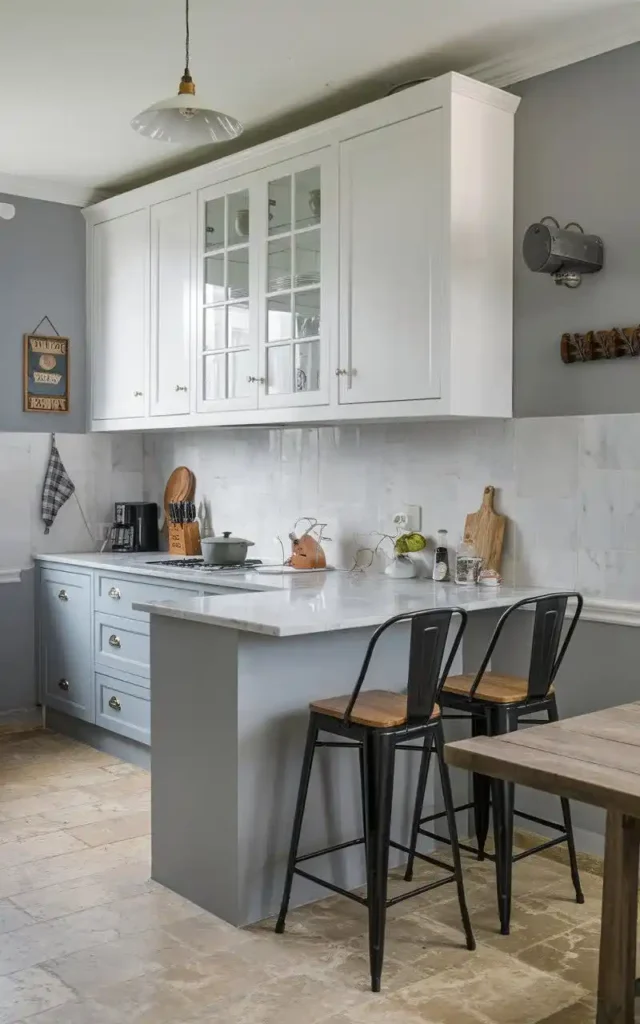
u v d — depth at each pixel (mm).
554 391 3314
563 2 2945
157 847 3014
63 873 3080
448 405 3188
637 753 2018
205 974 2461
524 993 2381
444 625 2529
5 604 4812
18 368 4812
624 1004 2012
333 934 2686
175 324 4379
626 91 3094
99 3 2947
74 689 4617
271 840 2795
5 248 4746
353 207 3484
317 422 3865
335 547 4164
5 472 4789
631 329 3062
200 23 3084
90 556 4738
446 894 2945
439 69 3451
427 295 3246
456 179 3180
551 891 2977
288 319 3781
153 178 4750
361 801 3037
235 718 2713
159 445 5215
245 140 4188
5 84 3582
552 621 2822
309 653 2881
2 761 4297
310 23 3088
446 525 3686
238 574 3949
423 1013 2289
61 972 2465
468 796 3455
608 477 3168
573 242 3082
